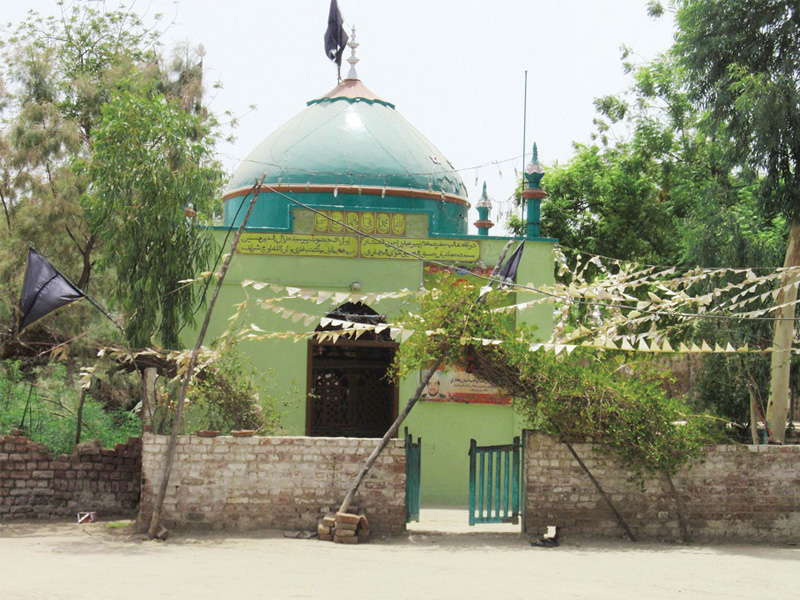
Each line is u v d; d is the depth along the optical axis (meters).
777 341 15.11
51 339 13.31
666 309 12.35
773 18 14.86
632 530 11.34
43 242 14.69
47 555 9.63
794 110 14.18
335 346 18.84
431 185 18.12
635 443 11.18
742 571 9.28
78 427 14.22
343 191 17.42
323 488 11.24
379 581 8.38
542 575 8.86
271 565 9.16
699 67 15.34
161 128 13.68
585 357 11.82
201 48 19.50
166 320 13.74
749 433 16.30
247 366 15.66
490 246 16.19
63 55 22.55
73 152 15.14
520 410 11.66
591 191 24.73
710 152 21.56
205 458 11.17
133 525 11.55
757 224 17.09
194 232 14.01
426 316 11.38
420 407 16.05
